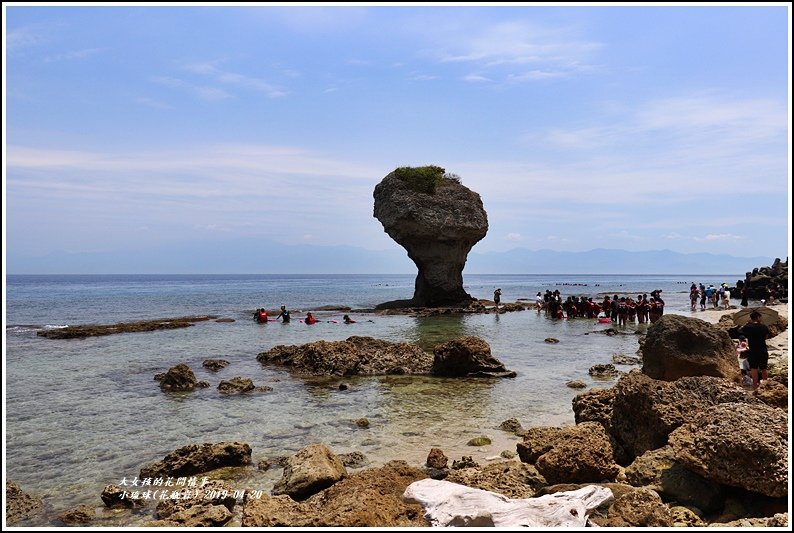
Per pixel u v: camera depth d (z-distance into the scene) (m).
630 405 10.59
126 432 12.86
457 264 54.44
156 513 8.54
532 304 57.50
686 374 14.52
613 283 152.38
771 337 23.64
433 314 46.25
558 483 8.89
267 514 7.33
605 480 8.95
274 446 11.83
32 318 42.44
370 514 6.95
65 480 9.97
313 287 119.81
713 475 7.76
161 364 21.91
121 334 31.80
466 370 19.50
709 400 10.41
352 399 16.03
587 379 18.73
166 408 15.04
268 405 15.36
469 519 6.80
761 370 14.41
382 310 48.56
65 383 18.28
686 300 62.94
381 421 13.64
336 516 6.88
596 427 10.05
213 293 87.25
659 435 9.94
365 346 23.39
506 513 6.79
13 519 8.39
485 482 8.52
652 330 15.47
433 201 51.62
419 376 19.53
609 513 7.26
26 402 15.69
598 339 29.52
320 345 21.39
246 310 50.56
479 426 13.14
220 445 10.72
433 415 14.19
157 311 49.41
